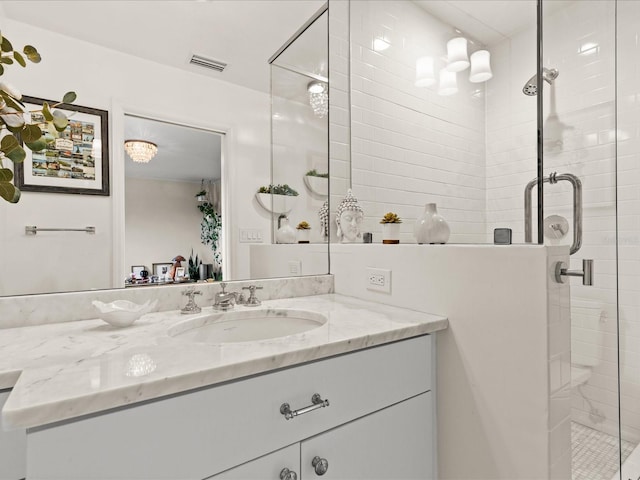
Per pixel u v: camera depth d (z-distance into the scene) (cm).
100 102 110
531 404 88
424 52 146
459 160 131
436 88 140
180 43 123
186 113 125
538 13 108
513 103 118
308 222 155
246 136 138
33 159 100
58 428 52
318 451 79
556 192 115
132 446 57
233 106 135
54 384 56
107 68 111
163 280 120
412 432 100
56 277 103
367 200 167
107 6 111
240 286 134
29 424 48
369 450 89
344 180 170
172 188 122
